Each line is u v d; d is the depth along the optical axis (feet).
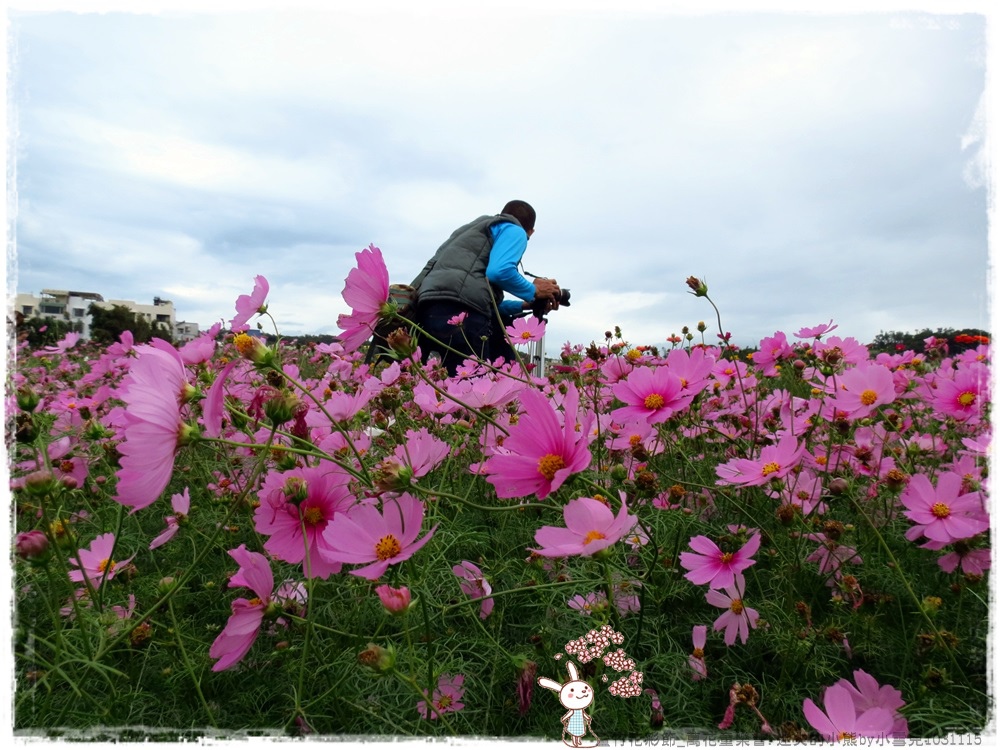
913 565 4.99
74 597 3.40
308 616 3.25
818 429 6.24
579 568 4.54
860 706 3.30
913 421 7.30
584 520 3.05
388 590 2.89
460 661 3.77
